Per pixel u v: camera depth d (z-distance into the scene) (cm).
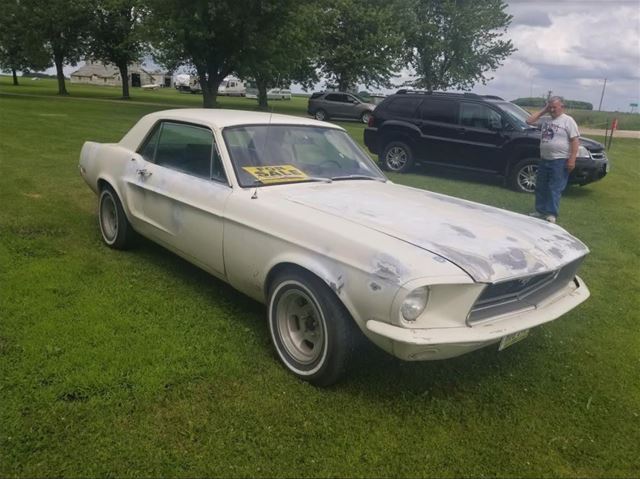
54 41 3881
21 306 381
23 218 594
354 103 2975
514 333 285
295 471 247
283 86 3803
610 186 1169
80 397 285
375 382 321
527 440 281
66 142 1230
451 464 259
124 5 3253
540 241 329
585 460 270
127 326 364
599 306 473
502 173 1041
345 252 286
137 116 2183
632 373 358
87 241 539
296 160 414
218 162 387
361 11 3547
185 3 2320
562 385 337
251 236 341
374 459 258
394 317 262
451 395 315
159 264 488
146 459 246
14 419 263
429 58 3978
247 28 2375
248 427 273
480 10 3884
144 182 448
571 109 4403
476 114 1071
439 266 268
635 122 3388
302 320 321
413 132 1138
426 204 369
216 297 423
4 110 1988
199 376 312
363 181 428
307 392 306
